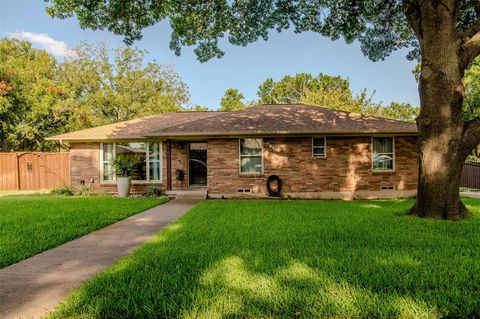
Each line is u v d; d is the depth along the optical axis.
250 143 13.41
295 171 13.15
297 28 11.01
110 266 3.87
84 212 8.43
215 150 13.38
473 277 3.29
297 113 14.97
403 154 13.09
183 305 2.65
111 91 29.77
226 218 7.30
